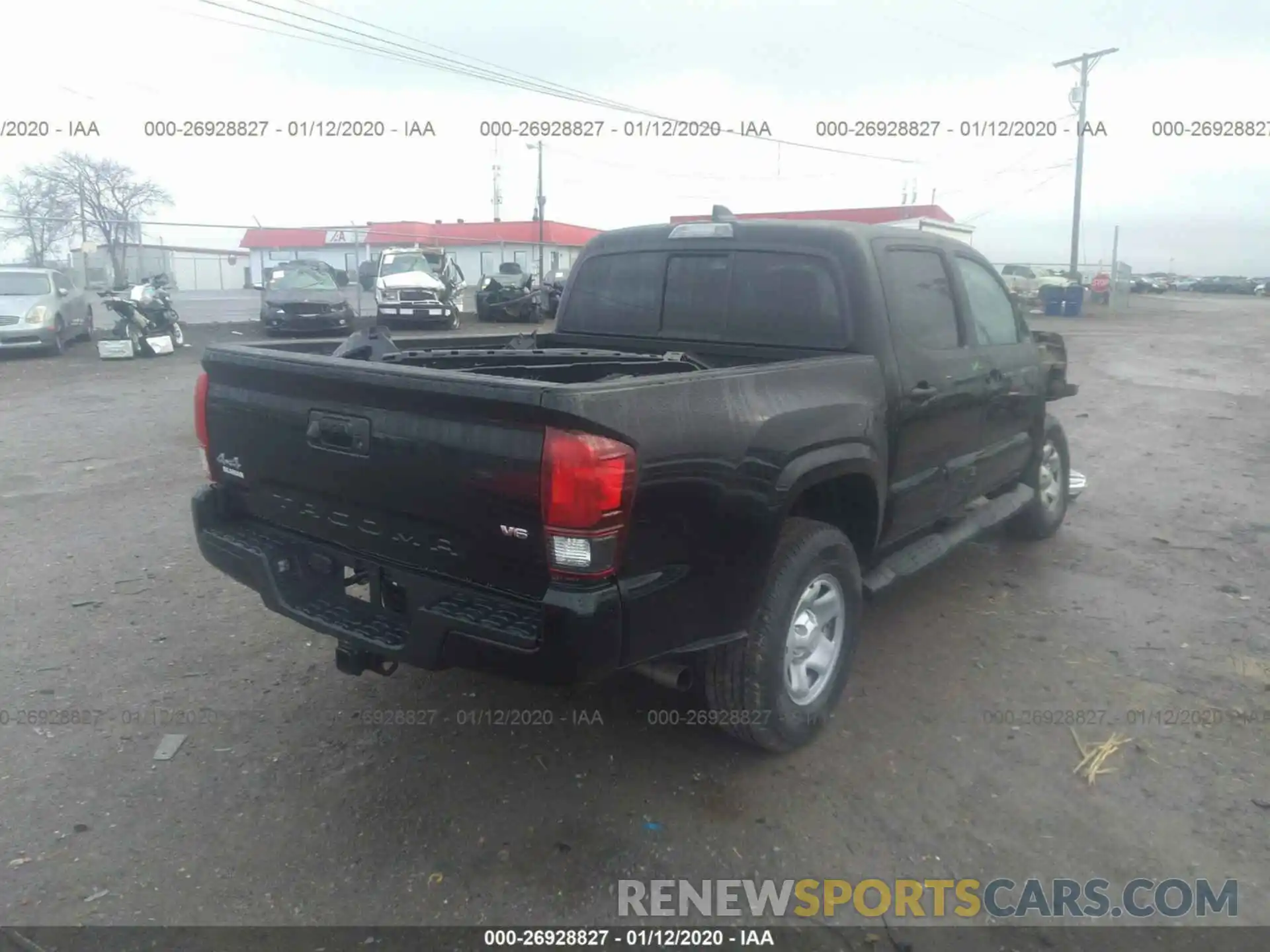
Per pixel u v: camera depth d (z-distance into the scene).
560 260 52.81
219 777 3.59
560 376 4.50
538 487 2.79
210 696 4.20
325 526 3.54
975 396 4.92
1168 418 11.73
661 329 4.88
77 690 4.23
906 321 4.39
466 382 2.88
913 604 5.33
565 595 2.82
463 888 3.02
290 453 3.51
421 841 3.24
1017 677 4.46
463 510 3.00
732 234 4.61
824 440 3.65
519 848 3.21
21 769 3.62
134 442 9.47
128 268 27.81
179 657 4.57
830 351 4.28
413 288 22.81
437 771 3.64
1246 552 6.29
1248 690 4.33
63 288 18.41
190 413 11.12
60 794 3.46
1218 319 33.34
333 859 3.14
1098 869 3.13
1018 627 5.04
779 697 3.59
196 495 3.93
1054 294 34.38
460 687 4.30
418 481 3.09
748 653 3.49
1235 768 3.70
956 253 5.01
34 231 31.64
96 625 4.93
